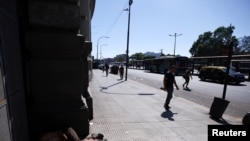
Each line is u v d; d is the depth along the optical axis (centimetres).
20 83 339
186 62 3209
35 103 403
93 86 1380
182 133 483
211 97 1159
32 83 399
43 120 397
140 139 434
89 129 457
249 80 2583
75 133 380
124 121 556
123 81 1853
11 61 292
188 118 618
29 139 385
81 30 1083
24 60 392
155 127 518
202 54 7369
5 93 247
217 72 2138
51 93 413
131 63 8512
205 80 2373
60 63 412
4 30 268
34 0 383
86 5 1082
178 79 2506
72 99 428
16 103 300
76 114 417
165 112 684
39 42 385
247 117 564
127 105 769
